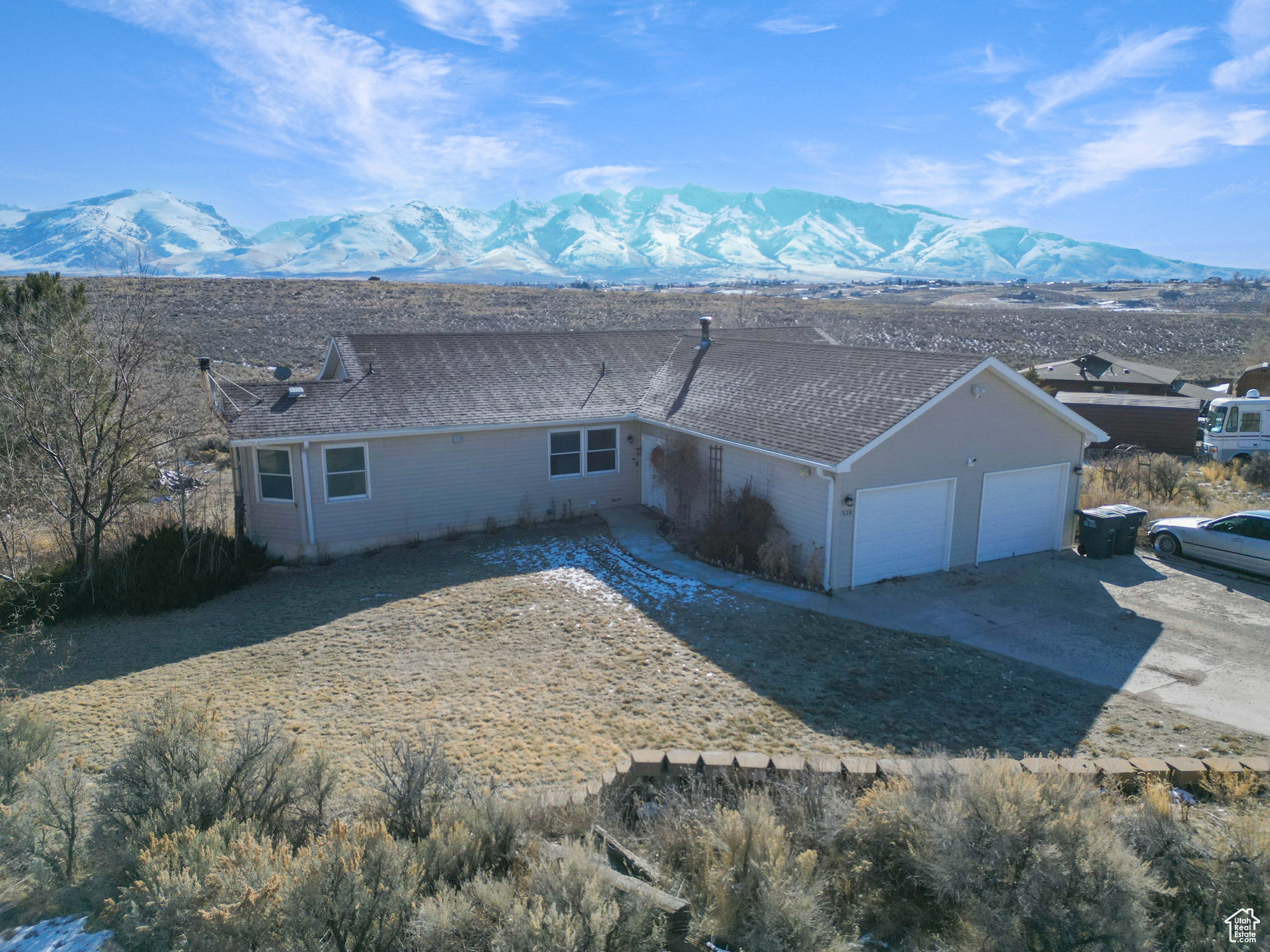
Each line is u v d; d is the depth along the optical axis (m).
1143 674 10.65
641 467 20.66
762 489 15.80
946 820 5.40
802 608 13.31
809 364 18.36
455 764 8.33
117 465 14.81
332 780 6.75
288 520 16.77
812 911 5.02
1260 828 5.63
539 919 4.57
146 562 14.38
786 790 6.69
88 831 6.18
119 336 15.12
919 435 14.37
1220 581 14.52
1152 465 21.91
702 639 11.99
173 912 4.57
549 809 6.58
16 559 14.93
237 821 5.75
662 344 24.23
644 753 7.76
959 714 9.53
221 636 12.70
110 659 11.82
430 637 12.30
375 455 17.25
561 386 20.52
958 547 15.40
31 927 5.14
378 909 4.71
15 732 7.52
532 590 14.40
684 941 4.91
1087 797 6.12
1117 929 4.78
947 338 72.75
